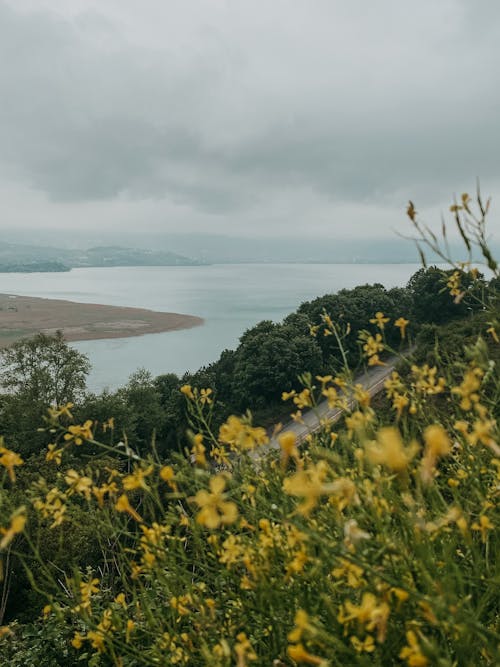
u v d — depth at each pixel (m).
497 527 2.57
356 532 1.71
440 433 1.42
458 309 62.00
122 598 3.14
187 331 136.75
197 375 50.41
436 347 3.18
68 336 125.38
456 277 2.72
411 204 2.50
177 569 2.87
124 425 33.84
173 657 2.82
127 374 87.19
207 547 3.42
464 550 3.09
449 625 1.88
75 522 3.07
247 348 50.22
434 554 2.56
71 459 19.31
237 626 2.91
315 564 2.34
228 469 3.21
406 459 1.37
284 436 1.89
